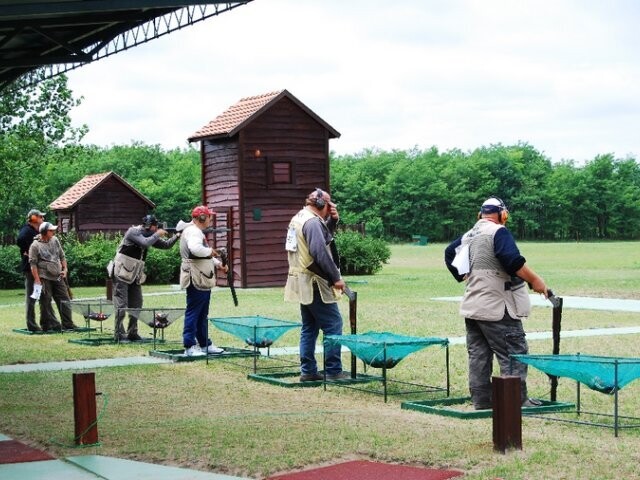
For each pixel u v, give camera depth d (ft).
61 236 124.06
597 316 61.82
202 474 22.53
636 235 379.14
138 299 53.93
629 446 24.59
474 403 30.50
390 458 23.34
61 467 23.68
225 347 48.32
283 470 22.59
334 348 37.70
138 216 157.58
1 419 30.07
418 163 385.70
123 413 30.89
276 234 102.27
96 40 55.88
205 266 44.88
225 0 42.06
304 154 103.86
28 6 38.91
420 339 34.40
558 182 378.94
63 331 59.93
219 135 101.24
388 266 148.97
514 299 30.42
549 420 28.96
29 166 126.31
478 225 30.86
